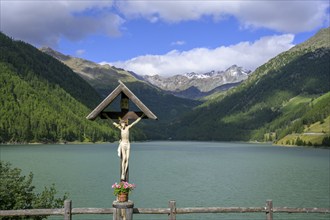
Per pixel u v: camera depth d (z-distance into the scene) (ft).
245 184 263.49
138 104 57.98
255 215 167.22
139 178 294.46
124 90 58.08
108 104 58.18
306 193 226.38
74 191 220.64
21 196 82.28
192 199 204.03
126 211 53.93
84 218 158.10
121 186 54.60
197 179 289.33
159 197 209.36
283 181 281.33
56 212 54.13
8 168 88.69
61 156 526.57
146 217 164.86
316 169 379.35
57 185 243.40
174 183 265.54
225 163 450.71
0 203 80.53
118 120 59.00
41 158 483.92
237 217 163.53
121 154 56.59
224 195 217.97
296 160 507.30
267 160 507.30
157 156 576.61
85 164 406.00
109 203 186.19
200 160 497.87
